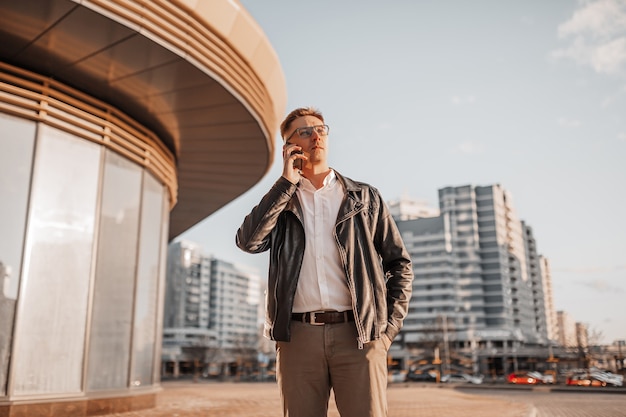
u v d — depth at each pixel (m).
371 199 2.49
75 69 7.82
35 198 7.36
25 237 7.16
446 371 70.38
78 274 7.79
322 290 2.27
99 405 7.81
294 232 2.37
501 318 100.88
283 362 2.30
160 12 6.96
